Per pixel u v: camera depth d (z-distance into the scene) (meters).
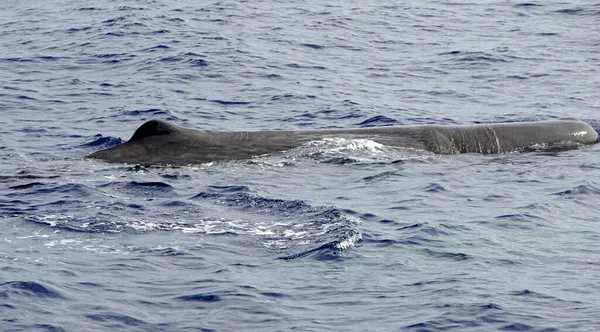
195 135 65.62
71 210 53.56
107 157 63.78
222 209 54.34
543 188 58.91
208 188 58.28
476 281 42.88
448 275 43.66
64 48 111.31
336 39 117.44
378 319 39.34
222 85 94.69
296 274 44.06
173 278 43.66
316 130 68.44
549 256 46.34
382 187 59.19
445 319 39.09
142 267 44.94
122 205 54.62
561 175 61.88
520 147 68.81
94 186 58.03
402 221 51.84
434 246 47.72
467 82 98.19
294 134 67.50
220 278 43.59
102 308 40.34
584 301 40.75
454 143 68.06
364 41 117.06
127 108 85.69
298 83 95.88
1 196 55.84
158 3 135.50
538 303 40.53
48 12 134.50
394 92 93.62
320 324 39.06
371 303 40.81
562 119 72.56
